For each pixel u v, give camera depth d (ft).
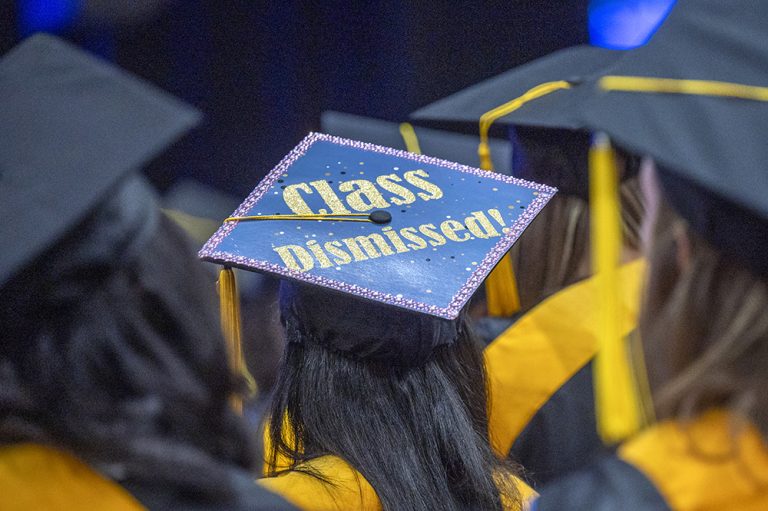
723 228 10.18
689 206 10.45
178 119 10.80
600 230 13.60
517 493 15.10
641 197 16.51
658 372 9.99
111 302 10.16
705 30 11.40
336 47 41.22
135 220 10.36
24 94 11.00
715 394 9.52
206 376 10.41
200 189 33.17
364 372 14.85
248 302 24.27
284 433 15.16
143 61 40.09
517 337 18.52
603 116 11.12
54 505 10.13
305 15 40.88
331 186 16.47
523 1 39.68
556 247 18.57
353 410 14.75
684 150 10.59
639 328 10.44
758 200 9.98
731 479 9.58
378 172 16.75
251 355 21.79
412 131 25.72
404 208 16.14
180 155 41.22
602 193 13.65
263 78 41.27
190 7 40.14
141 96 11.00
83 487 10.21
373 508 14.25
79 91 11.03
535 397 18.34
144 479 10.33
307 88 41.57
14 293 9.98
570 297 18.29
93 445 9.98
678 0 11.82
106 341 10.11
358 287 14.84
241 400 13.48
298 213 15.93
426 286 15.02
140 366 10.14
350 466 14.39
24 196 10.25
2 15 37.45
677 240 10.44
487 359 17.97
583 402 18.12
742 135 10.57
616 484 9.97
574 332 18.15
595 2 38.83
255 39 40.96
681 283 10.02
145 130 10.71
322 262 15.19
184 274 10.52
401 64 40.81
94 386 10.07
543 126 18.66
